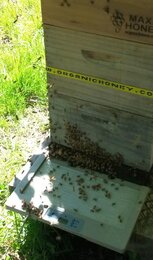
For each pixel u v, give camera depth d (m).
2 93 2.69
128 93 1.62
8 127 2.54
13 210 1.77
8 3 3.69
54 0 1.53
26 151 2.38
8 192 2.13
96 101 1.72
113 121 1.74
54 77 1.75
